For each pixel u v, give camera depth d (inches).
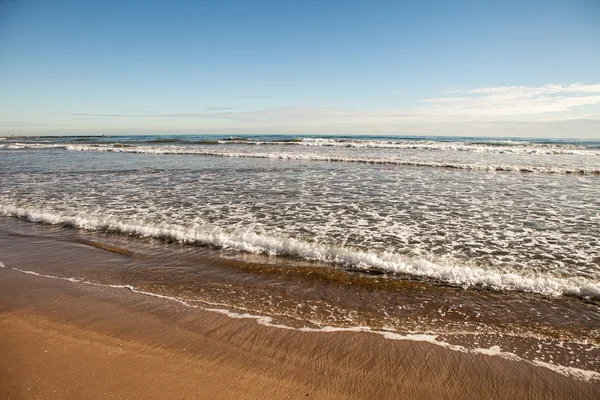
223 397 133.9
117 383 139.7
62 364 151.4
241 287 228.1
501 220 377.1
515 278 230.7
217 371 148.9
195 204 448.8
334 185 586.6
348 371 150.0
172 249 297.0
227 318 191.9
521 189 554.6
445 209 424.8
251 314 196.1
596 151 1245.7
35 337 172.9
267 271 251.0
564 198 489.4
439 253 280.7
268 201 466.9
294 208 427.8
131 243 312.7
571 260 266.5
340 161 962.7
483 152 1248.8
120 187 569.3
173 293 221.5
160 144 1807.3
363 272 247.3
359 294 217.6
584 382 143.9
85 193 519.5
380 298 212.5
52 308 203.0
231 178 663.8
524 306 202.2
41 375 143.8
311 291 222.1
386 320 189.3
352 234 327.3
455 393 138.6
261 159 1019.9
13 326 183.5
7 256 286.8
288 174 714.2
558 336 174.6
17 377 142.4
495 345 167.9
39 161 968.9
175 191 536.4
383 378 146.1
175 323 187.0
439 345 167.9
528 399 135.8
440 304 205.2
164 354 159.9
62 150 1424.7
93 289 227.9
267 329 181.3
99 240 321.1
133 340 170.9
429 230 340.5
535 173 738.8
